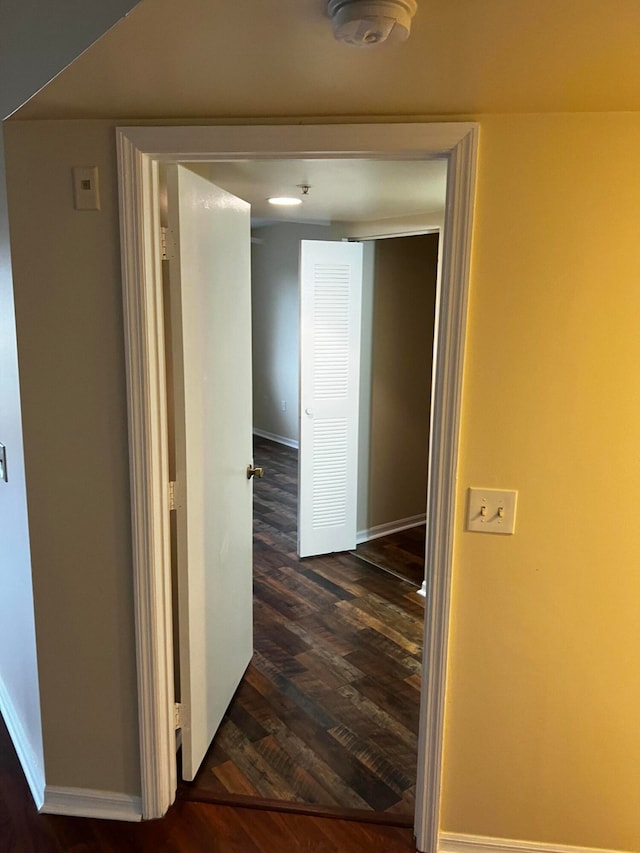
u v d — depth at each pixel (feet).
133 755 6.56
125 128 5.38
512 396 5.41
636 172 4.99
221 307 7.41
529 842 6.15
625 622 5.62
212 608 7.50
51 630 6.39
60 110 5.18
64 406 5.96
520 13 3.30
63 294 5.76
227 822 6.61
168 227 5.98
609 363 5.27
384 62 4.03
